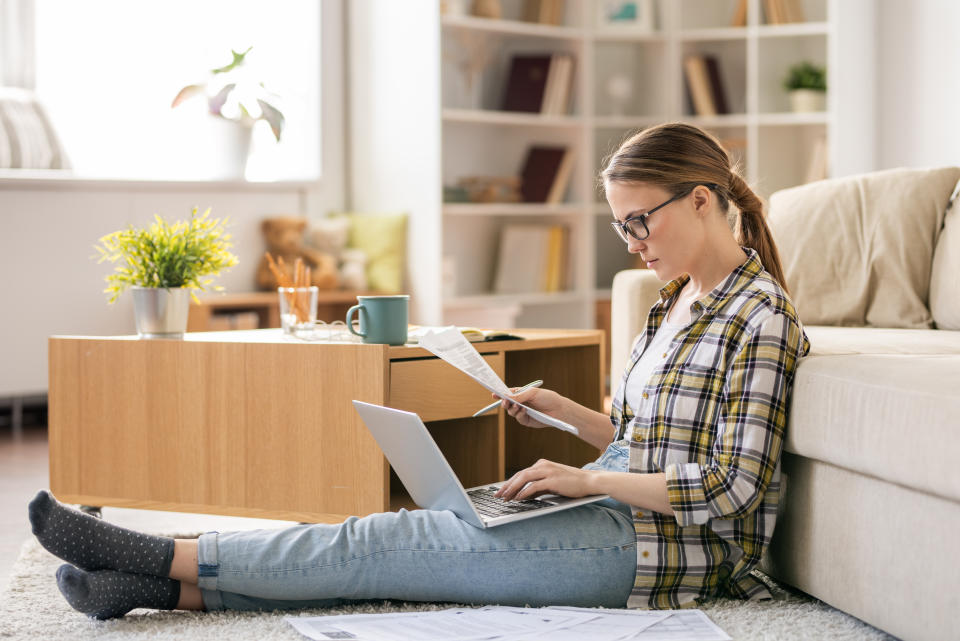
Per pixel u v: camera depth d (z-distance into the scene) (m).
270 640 1.59
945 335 2.46
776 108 5.08
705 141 1.76
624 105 5.19
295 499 2.20
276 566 1.70
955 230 2.72
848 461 1.63
